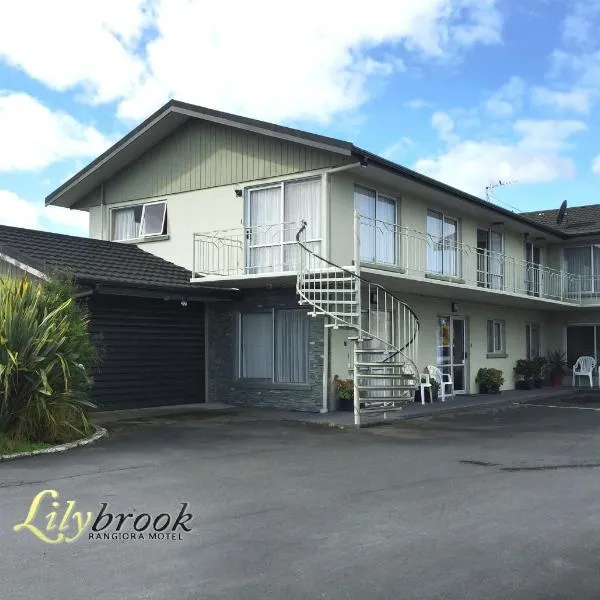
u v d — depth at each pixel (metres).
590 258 25.23
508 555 5.30
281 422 13.27
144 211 18.06
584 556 5.28
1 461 8.93
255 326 16.17
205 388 16.59
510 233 22.56
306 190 14.95
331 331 14.92
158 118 16.75
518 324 23.59
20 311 10.02
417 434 11.96
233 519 6.29
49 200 19.28
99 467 8.65
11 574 4.87
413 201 17.09
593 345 25.22
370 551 5.38
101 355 13.55
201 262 16.53
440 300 18.89
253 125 15.15
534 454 9.91
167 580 4.74
